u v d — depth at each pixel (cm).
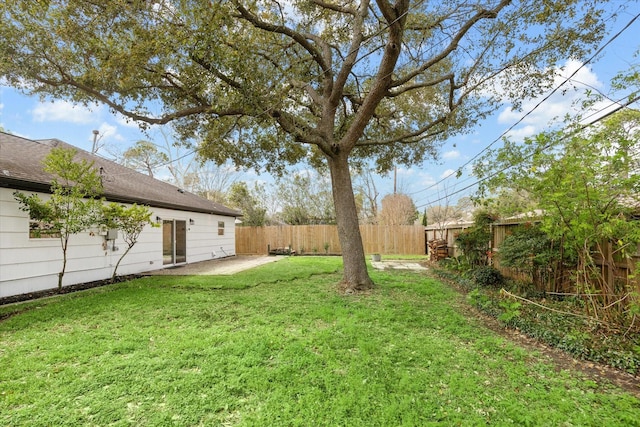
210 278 821
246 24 586
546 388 272
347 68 644
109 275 842
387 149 948
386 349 347
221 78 518
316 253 1773
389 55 564
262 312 495
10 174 591
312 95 732
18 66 510
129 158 2205
